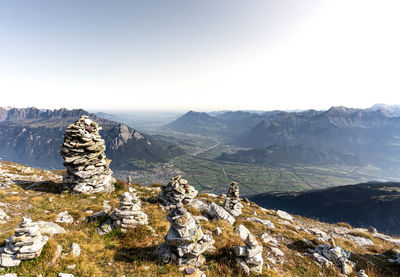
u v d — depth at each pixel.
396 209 171.62
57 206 21.05
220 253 14.38
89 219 18.56
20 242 10.48
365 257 21.16
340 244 24.47
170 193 28.08
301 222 34.31
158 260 13.22
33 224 11.24
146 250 14.76
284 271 14.73
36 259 10.60
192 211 25.55
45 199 22.61
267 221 28.16
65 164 26.58
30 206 20.00
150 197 30.20
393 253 22.47
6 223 15.15
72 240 13.99
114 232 16.38
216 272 12.41
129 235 16.08
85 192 26.28
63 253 12.15
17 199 21.02
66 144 26.06
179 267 12.56
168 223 19.86
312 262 17.22
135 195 30.50
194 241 13.02
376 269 18.28
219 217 24.11
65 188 26.47
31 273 9.84
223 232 18.75
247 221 25.59
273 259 16.42
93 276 10.58
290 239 22.38
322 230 31.34
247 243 13.41
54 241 12.62
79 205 22.48
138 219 17.81
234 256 13.68
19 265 10.17
